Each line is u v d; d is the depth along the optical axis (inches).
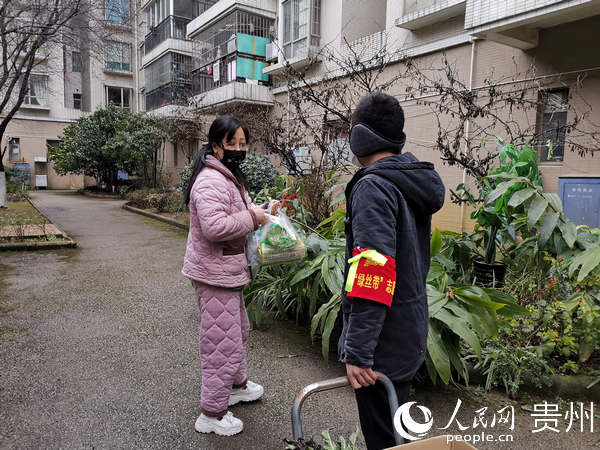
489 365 121.6
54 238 343.0
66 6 393.4
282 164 322.7
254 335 157.9
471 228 324.5
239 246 97.8
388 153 63.4
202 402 99.3
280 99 558.9
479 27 270.1
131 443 94.9
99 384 120.4
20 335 155.3
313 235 156.9
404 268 59.5
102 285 224.1
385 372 59.2
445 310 115.6
